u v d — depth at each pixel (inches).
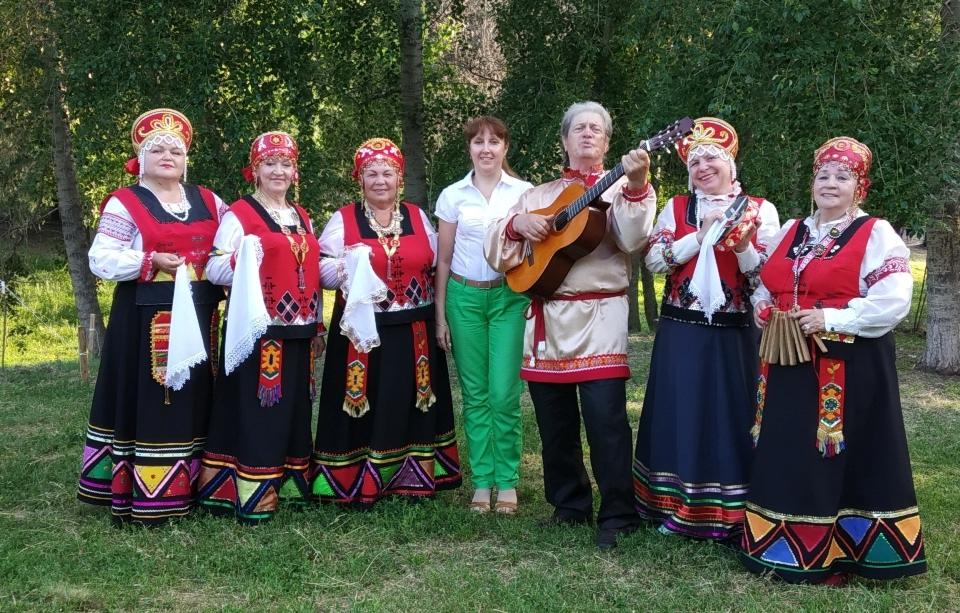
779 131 246.2
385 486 172.2
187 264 161.5
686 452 148.2
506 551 150.3
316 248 167.5
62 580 136.2
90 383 311.0
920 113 251.1
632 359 350.6
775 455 137.0
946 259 324.2
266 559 145.7
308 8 290.5
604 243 152.6
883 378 134.9
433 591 135.5
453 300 170.2
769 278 140.4
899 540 134.2
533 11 316.8
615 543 150.7
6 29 351.3
